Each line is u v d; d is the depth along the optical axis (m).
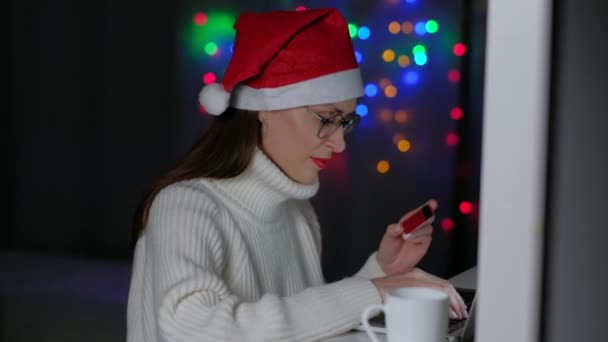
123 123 4.16
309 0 3.56
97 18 4.18
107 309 3.48
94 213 4.30
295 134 1.31
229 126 1.33
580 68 0.55
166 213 1.21
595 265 0.55
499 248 0.56
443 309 0.95
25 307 3.48
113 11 4.13
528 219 0.55
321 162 1.34
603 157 0.54
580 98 0.55
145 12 4.05
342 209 3.54
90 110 4.24
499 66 0.55
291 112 1.30
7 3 4.36
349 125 1.36
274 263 1.38
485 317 0.57
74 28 4.24
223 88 1.30
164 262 1.15
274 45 1.27
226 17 3.82
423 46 3.33
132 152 4.16
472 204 3.31
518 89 0.55
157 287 1.15
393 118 3.41
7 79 4.40
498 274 0.57
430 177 3.36
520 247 0.56
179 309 1.10
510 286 0.56
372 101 3.43
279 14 1.33
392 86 3.39
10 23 4.36
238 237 1.29
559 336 0.56
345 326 1.13
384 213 3.46
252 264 1.33
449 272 3.34
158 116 4.06
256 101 1.30
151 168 4.11
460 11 3.26
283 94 1.29
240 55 1.29
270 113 1.31
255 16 1.34
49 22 4.29
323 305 1.12
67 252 4.39
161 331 1.10
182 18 3.93
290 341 1.08
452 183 3.33
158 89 4.05
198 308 1.09
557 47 0.55
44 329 3.17
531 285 0.56
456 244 3.34
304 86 1.28
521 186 0.55
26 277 3.97
